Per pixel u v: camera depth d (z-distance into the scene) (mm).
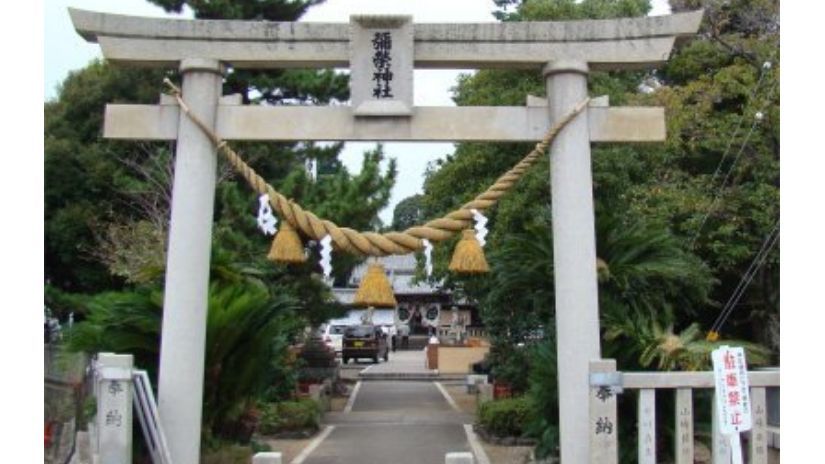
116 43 8742
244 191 18422
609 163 16422
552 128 8578
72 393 10391
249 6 19219
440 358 32438
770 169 16953
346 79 19547
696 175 18922
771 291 17641
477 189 18531
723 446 7215
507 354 17172
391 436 15617
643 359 9211
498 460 12859
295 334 18578
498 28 8773
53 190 22656
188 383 8438
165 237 18406
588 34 8719
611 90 17906
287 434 15352
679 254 10375
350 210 17312
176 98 8758
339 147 20594
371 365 37281
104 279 23438
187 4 18984
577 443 8250
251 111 8773
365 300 8609
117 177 21016
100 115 23156
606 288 9992
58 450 9922
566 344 8391
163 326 8531
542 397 10078
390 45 8766
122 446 7664
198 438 8516
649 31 8672
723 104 19031
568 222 8492
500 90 18344
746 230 17016
